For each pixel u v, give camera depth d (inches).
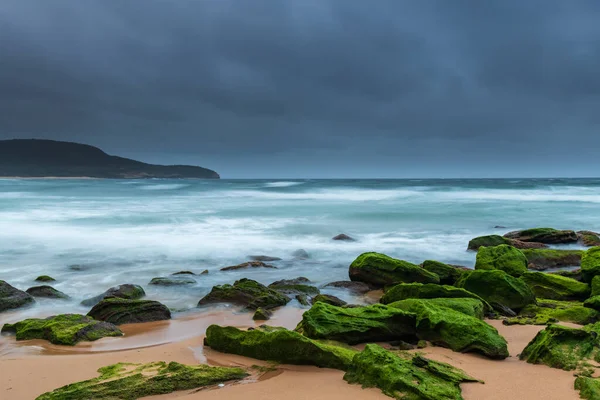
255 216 1282.0
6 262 719.1
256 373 299.3
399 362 278.2
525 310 474.3
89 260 738.2
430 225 1150.3
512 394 256.2
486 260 634.2
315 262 750.5
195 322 440.5
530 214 1349.7
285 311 476.4
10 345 368.5
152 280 597.3
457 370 286.2
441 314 372.2
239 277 643.5
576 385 262.7
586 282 556.1
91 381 273.9
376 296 550.6
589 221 1211.2
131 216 1239.5
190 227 1071.0
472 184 3408.0
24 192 2351.1
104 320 434.3
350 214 1334.9
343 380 281.4
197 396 261.6
